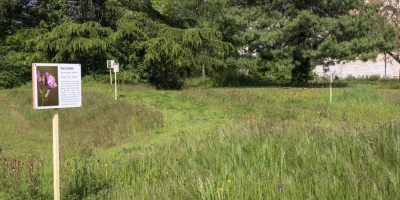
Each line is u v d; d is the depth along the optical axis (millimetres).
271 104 17922
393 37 29656
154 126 14461
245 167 6293
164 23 30797
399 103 16984
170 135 12930
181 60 26875
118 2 29109
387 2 36625
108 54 27734
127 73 27141
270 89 25141
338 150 6438
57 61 27625
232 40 28828
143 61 27422
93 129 14828
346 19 27000
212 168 6520
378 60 44031
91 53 27594
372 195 4527
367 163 5629
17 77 30078
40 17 32781
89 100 19391
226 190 5191
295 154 6445
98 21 30734
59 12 31453
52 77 5152
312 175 5395
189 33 27109
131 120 15180
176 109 17719
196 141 9148
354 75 45656
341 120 13688
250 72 34969
